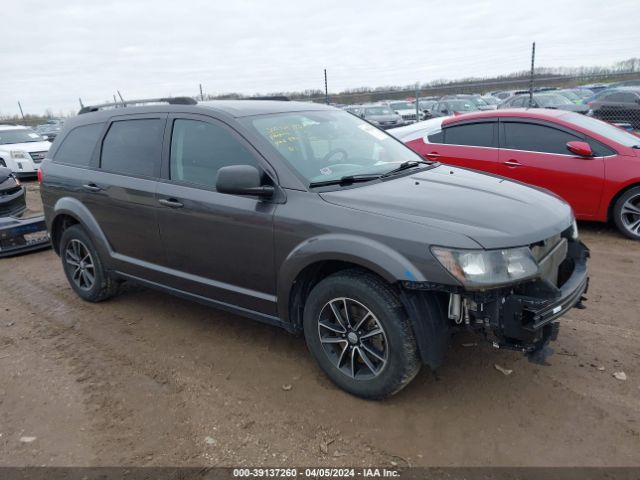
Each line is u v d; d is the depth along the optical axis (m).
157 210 3.87
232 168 3.10
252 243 3.34
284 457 2.70
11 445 2.89
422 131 7.35
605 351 3.54
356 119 4.41
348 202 3.02
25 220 6.55
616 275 4.93
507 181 3.68
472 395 3.12
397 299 2.84
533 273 2.70
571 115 6.55
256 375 3.47
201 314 4.50
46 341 4.14
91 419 3.09
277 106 3.96
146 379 3.49
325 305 3.11
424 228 2.73
